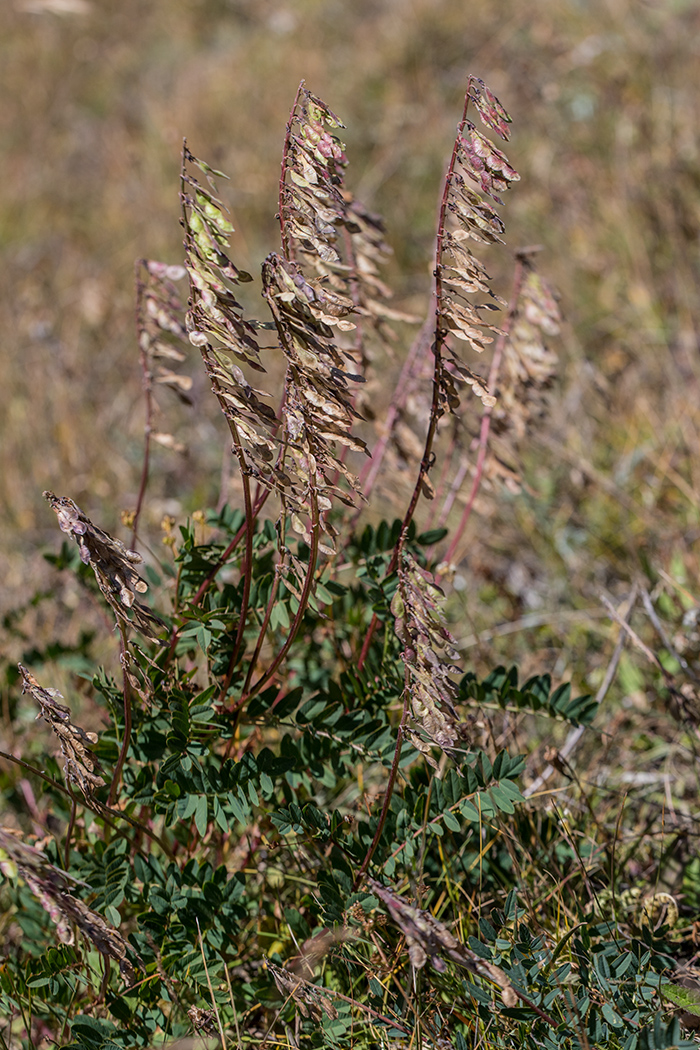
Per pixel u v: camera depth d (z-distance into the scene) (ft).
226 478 9.92
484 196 5.86
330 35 28.96
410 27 26.21
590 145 20.22
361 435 11.59
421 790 6.91
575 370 14.67
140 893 7.07
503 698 7.44
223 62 29.81
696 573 11.15
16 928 8.25
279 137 24.09
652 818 8.47
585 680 10.28
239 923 7.29
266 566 7.48
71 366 17.87
